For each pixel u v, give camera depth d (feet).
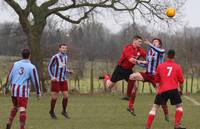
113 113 117.19
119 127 86.89
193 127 89.15
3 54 256.93
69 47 246.27
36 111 121.29
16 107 77.00
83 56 249.75
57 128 84.53
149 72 87.97
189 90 219.20
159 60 87.30
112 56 243.81
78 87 205.57
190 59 222.89
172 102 78.18
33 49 208.95
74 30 220.84
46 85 211.82
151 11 217.56
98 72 226.17
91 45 265.95
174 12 88.58
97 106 138.82
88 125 89.56
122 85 199.82
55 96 99.81
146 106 140.77
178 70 77.25
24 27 209.87
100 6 212.64
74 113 116.57
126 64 91.86
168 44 239.71
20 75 74.69
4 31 241.96
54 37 250.37
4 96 181.68
